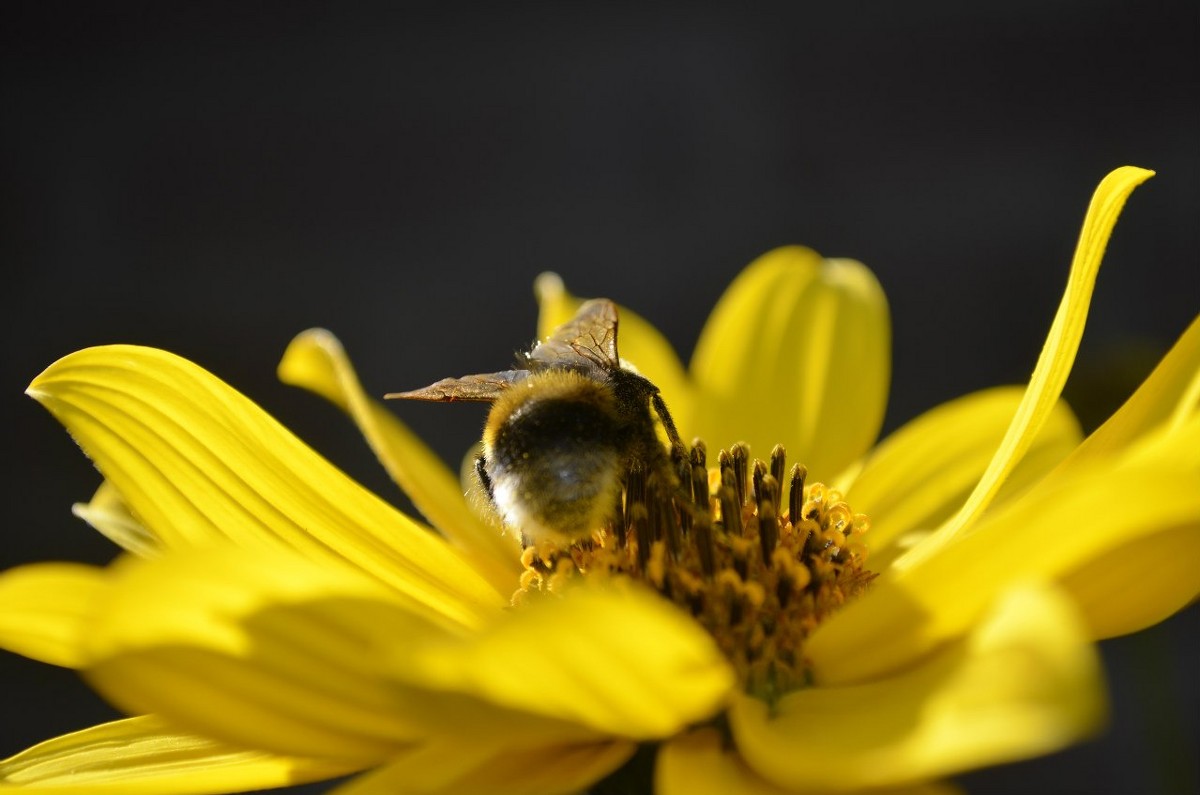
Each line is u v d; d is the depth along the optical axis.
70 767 0.13
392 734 0.12
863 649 0.13
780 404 0.16
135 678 0.12
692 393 0.17
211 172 0.38
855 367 0.16
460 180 0.37
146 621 0.11
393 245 0.37
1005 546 0.12
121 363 0.14
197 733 0.12
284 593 0.12
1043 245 0.34
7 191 0.37
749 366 0.17
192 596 0.11
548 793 0.12
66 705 0.28
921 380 0.33
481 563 0.15
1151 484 0.11
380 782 0.12
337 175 0.38
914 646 0.12
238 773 0.13
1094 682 0.11
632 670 0.11
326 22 0.40
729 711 0.13
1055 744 0.10
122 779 0.13
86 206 0.37
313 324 0.35
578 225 0.36
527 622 0.11
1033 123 0.37
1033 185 0.35
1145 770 0.26
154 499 0.13
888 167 0.36
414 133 0.38
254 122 0.39
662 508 0.14
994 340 0.34
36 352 0.34
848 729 0.12
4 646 0.12
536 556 0.14
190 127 0.38
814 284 0.17
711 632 0.14
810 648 0.13
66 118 0.38
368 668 0.12
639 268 0.35
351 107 0.39
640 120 0.38
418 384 0.34
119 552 0.30
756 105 0.37
